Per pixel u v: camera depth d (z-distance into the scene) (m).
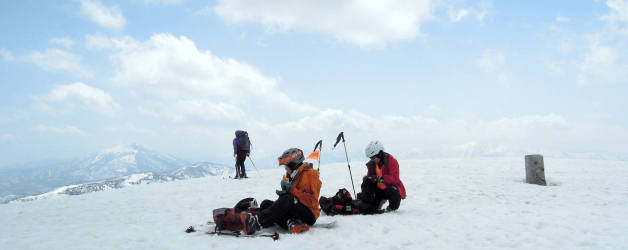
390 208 6.43
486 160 18.69
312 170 5.08
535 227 4.79
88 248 4.18
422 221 5.47
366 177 6.33
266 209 4.96
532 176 10.33
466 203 7.46
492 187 9.74
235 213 4.79
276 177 14.38
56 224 6.26
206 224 5.40
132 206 8.16
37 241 4.68
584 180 10.87
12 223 6.48
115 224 5.98
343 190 6.33
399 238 4.41
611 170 13.51
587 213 5.68
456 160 19.05
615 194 8.26
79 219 6.70
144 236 4.73
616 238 4.03
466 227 4.92
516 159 19.19
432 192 9.09
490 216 5.67
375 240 4.33
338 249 3.99
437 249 3.90
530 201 7.46
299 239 4.41
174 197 9.52
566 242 3.98
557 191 8.85
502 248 3.86
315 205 5.02
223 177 15.52
